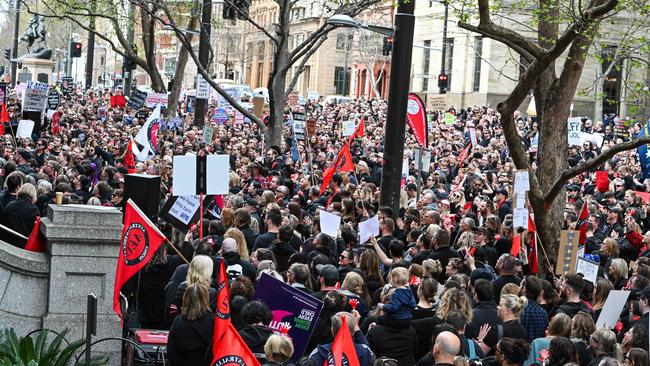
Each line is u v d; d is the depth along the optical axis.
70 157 26.17
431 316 12.05
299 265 12.51
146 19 44.78
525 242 18.19
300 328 10.89
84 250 13.05
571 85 18.53
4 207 16.38
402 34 19.66
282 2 30.81
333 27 30.58
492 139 41.19
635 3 18.56
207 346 10.63
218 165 14.85
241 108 31.36
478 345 11.09
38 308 13.06
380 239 17.12
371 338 11.52
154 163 25.80
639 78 44.56
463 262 14.79
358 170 29.38
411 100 23.88
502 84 81.56
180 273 12.77
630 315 13.10
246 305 10.60
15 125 37.38
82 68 156.00
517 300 11.70
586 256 16.50
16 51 88.81
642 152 26.14
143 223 12.30
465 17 17.72
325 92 125.75
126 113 54.66
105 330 13.05
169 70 106.06
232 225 16.61
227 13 30.83
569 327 10.88
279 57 31.23
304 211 20.00
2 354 10.45
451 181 33.41
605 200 24.64
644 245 18.36
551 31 19.12
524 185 16.84
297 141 35.47
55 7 48.03
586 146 36.62
